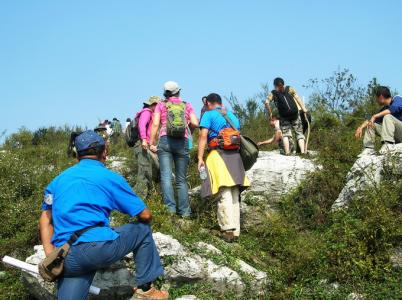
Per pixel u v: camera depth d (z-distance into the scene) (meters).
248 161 6.31
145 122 6.89
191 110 6.68
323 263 5.36
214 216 6.36
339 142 7.88
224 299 5.09
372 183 6.01
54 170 8.27
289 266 5.49
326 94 11.16
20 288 5.48
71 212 4.01
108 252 3.99
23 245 6.24
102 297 5.00
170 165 6.40
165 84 6.59
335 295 4.97
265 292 5.23
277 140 8.55
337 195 6.70
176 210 6.64
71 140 4.73
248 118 11.86
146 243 4.28
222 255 5.48
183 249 5.32
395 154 6.22
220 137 6.13
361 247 5.31
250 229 6.61
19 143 12.76
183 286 5.12
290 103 8.31
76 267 3.93
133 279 4.98
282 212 6.76
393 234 5.35
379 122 7.11
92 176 4.16
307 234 6.28
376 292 4.91
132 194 4.24
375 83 10.99
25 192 7.51
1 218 6.71
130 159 8.59
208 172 6.09
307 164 7.20
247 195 6.94
